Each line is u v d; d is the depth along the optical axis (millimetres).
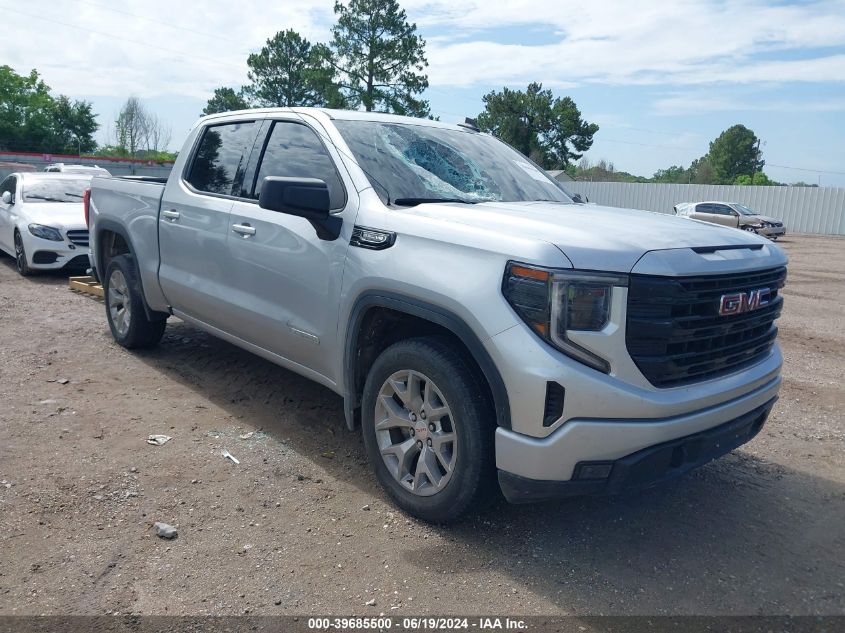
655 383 2971
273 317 4191
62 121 66625
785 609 2898
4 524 3271
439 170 4152
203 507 3520
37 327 7012
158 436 4316
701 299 3049
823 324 9078
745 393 3348
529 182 4531
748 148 91688
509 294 2957
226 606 2775
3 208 11172
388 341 3811
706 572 3146
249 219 4359
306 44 53031
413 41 47625
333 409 4918
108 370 5629
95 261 6453
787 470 4316
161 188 5418
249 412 4824
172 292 5242
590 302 2859
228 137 4949
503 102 66062
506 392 2949
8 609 2697
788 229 37688
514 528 3443
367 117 4371
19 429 4355
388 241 3455
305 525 3395
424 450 3393
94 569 2973
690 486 4031
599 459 2898
